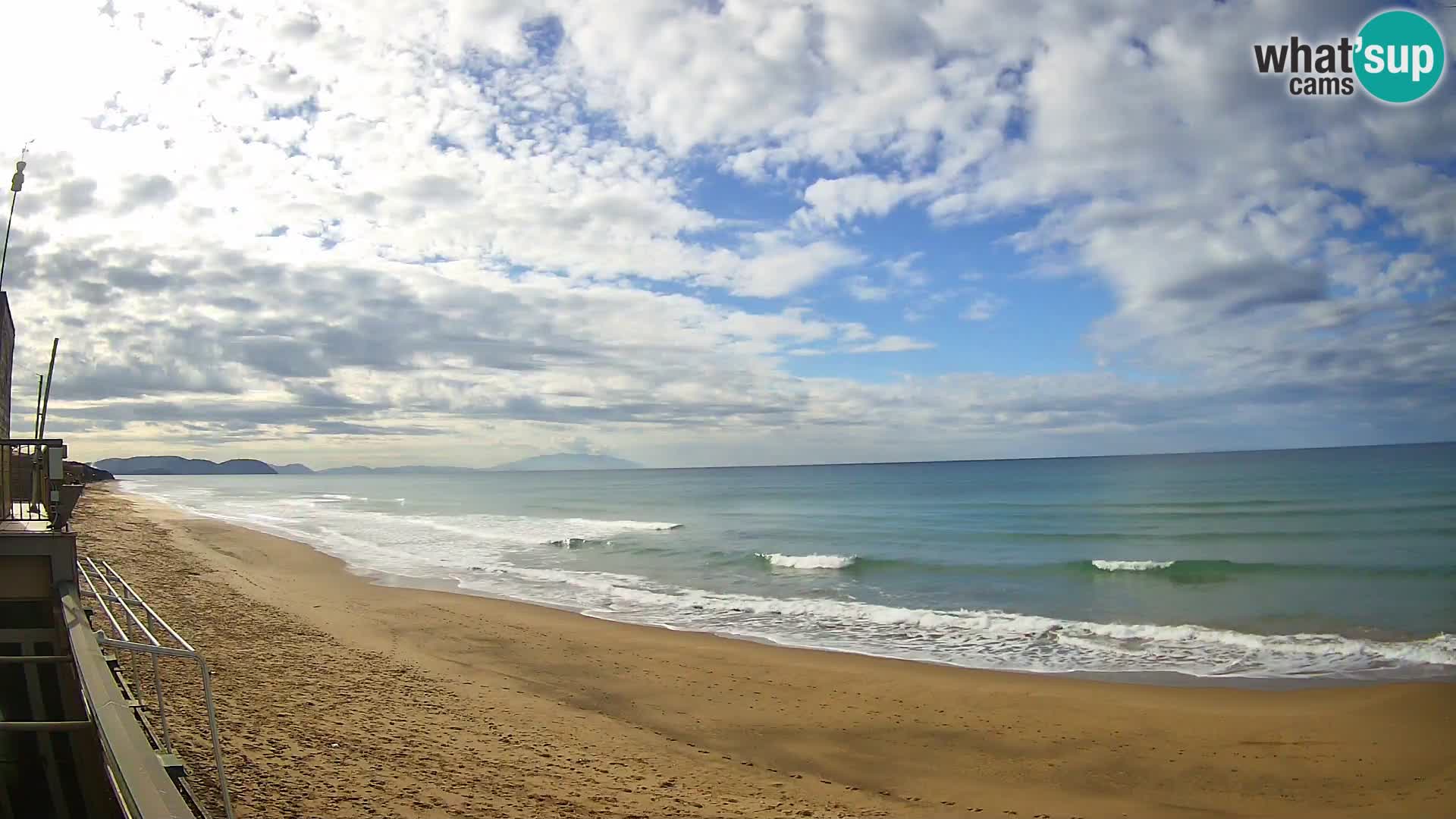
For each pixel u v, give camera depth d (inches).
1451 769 335.6
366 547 1168.2
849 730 392.5
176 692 345.1
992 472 4827.8
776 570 941.8
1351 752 357.7
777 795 303.4
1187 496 2032.5
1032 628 607.5
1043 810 302.0
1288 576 823.1
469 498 3031.5
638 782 301.4
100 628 350.0
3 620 326.6
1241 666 498.6
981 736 384.2
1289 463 4008.4
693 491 3467.0
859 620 650.2
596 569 956.0
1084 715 412.2
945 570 923.4
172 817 143.3
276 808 231.6
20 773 233.3
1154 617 648.4
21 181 503.5
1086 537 1232.8
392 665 455.5
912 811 296.2
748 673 490.0
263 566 893.2
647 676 478.9
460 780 277.6
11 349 582.9
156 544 981.8
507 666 488.4
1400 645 524.7
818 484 3779.5
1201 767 346.3
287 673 405.7
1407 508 1518.2
